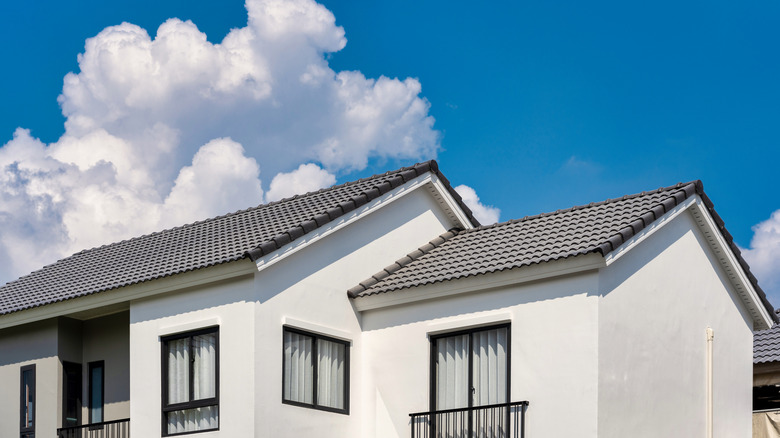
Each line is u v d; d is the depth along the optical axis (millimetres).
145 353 17297
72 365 19469
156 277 16938
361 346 17781
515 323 15938
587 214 17250
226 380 16172
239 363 16062
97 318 19656
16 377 19609
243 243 16969
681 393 16531
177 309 17062
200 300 16797
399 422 17078
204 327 16625
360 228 18078
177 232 20516
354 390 17531
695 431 16688
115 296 17750
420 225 19281
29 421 19297
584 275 15336
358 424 17469
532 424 15430
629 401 15414
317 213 17484
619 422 15148
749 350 18594
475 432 16031
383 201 18219
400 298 17266
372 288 17609
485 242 17938
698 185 17062
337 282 17531
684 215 17281
